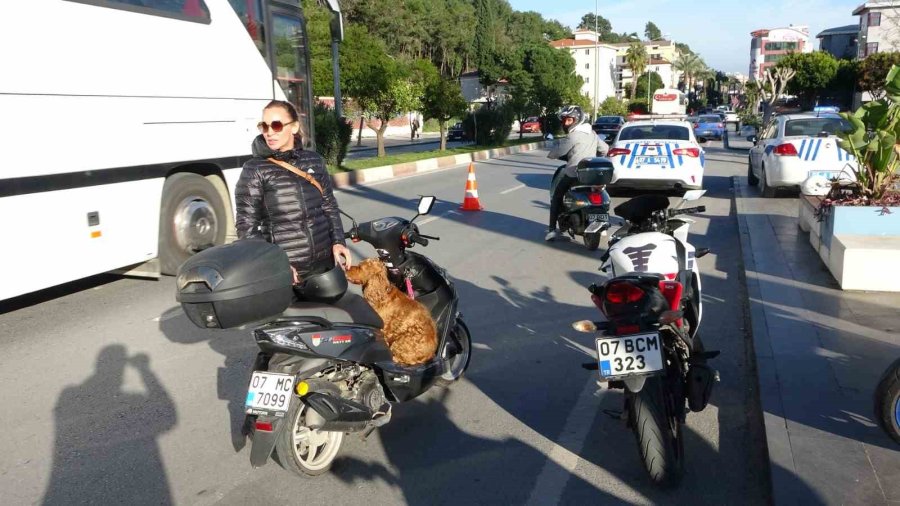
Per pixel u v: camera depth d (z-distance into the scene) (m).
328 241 4.30
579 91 71.38
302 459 4.02
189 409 5.04
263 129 4.11
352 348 3.81
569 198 10.13
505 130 39.19
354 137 58.75
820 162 13.25
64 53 7.04
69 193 7.12
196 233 8.83
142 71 7.96
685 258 4.54
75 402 5.16
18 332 6.75
